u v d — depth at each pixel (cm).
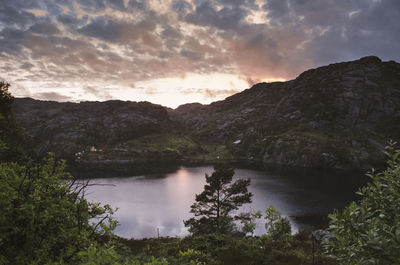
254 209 5931
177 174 12725
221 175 2884
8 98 2412
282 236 1327
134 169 14412
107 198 7831
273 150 18638
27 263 241
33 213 235
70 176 305
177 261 689
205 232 2547
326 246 297
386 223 264
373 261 229
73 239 267
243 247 1151
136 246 1412
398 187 276
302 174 12294
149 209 6638
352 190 8544
